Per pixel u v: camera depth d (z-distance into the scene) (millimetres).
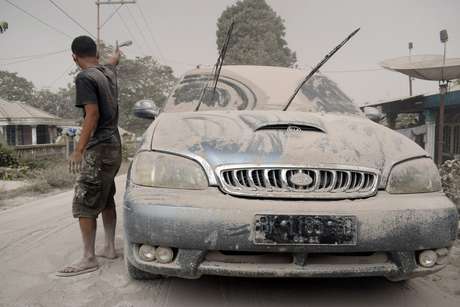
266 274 2242
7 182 10516
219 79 3738
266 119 2795
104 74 3201
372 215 2227
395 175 2424
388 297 2717
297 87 3693
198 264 2256
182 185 2361
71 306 2584
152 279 2980
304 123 2723
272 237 2188
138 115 3814
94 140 3092
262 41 41969
